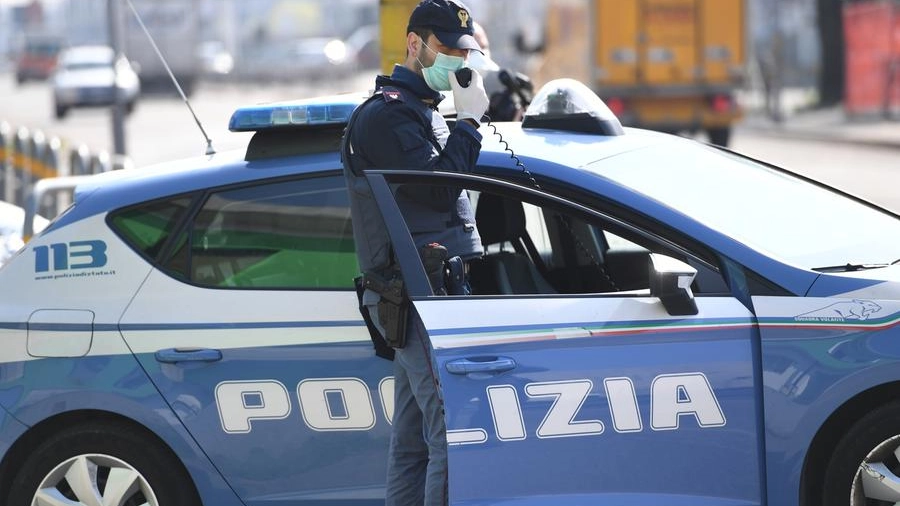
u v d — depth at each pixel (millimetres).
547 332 16031
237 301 17797
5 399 18031
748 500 16203
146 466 17984
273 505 17719
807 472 16438
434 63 16500
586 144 18859
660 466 16031
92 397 17797
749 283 16500
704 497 16125
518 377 15859
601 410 15953
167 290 18000
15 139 55375
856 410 16578
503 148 18156
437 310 16000
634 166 18484
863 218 18891
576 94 19656
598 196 17406
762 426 16172
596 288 19156
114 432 17969
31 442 18438
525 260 18984
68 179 30781
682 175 18750
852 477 16312
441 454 16406
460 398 15758
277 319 17625
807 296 16312
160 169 18953
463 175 16266
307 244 18000
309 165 18312
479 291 18578
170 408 17672
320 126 18500
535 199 16422
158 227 18312
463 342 15867
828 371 15992
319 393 17469
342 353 17391
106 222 18422
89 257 18297
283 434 17578
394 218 16188
